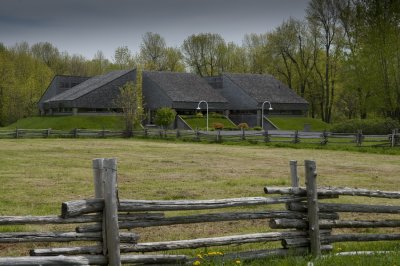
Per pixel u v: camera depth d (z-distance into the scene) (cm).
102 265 620
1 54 8556
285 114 7850
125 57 9469
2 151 3095
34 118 7550
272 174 2078
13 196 1415
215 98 7494
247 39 9400
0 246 857
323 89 7756
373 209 827
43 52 10525
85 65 10862
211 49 9344
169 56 9631
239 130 6344
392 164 2564
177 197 1440
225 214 725
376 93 5569
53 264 539
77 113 7169
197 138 4438
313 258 729
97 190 618
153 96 7425
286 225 749
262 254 734
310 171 758
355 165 2500
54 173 1992
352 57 6075
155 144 4038
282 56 8088
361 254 758
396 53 5344
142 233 977
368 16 5600
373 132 4700
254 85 7850
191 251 804
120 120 6419
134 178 1883
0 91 8231
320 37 7275
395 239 855
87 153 3056
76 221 606
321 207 782
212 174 2048
